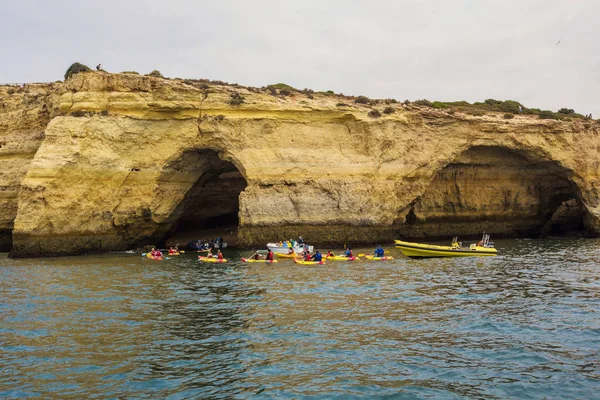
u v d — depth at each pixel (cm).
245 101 4375
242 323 1841
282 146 4384
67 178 3925
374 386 1307
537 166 5197
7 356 1514
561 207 5938
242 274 2922
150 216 4278
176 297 2277
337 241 4316
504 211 5278
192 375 1375
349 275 2842
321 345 1603
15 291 2411
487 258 3578
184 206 4709
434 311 2002
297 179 4328
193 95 4297
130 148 4178
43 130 4566
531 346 1598
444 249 3647
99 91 4156
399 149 4619
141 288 2491
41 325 1823
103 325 1823
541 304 2120
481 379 1355
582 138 5181
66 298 2258
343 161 4459
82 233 4000
